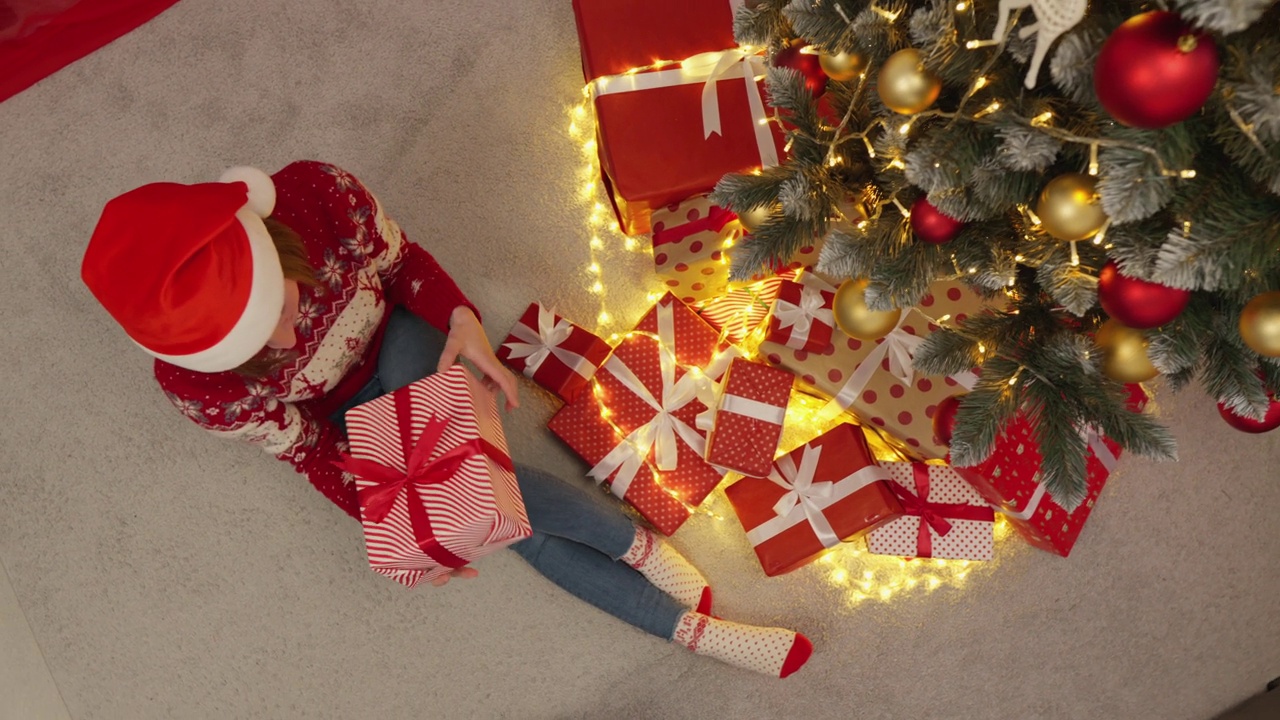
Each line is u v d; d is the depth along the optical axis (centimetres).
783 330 209
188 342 160
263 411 180
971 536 219
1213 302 163
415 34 246
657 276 238
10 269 239
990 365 172
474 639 229
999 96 156
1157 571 228
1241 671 225
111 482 233
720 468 219
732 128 208
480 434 182
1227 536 229
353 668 229
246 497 233
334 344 184
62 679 228
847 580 228
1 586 228
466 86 245
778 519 217
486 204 241
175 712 228
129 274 155
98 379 236
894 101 154
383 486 180
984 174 156
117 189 242
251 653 229
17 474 233
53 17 238
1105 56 132
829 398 214
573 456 231
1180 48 125
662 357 220
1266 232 145
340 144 244
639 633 228
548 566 217
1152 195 142
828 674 226
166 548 231
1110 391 171
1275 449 231
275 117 244
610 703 227
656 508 220
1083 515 220
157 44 245
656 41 211
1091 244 165
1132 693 225
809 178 175
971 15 152
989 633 227
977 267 170
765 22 182
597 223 241
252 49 246
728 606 228
